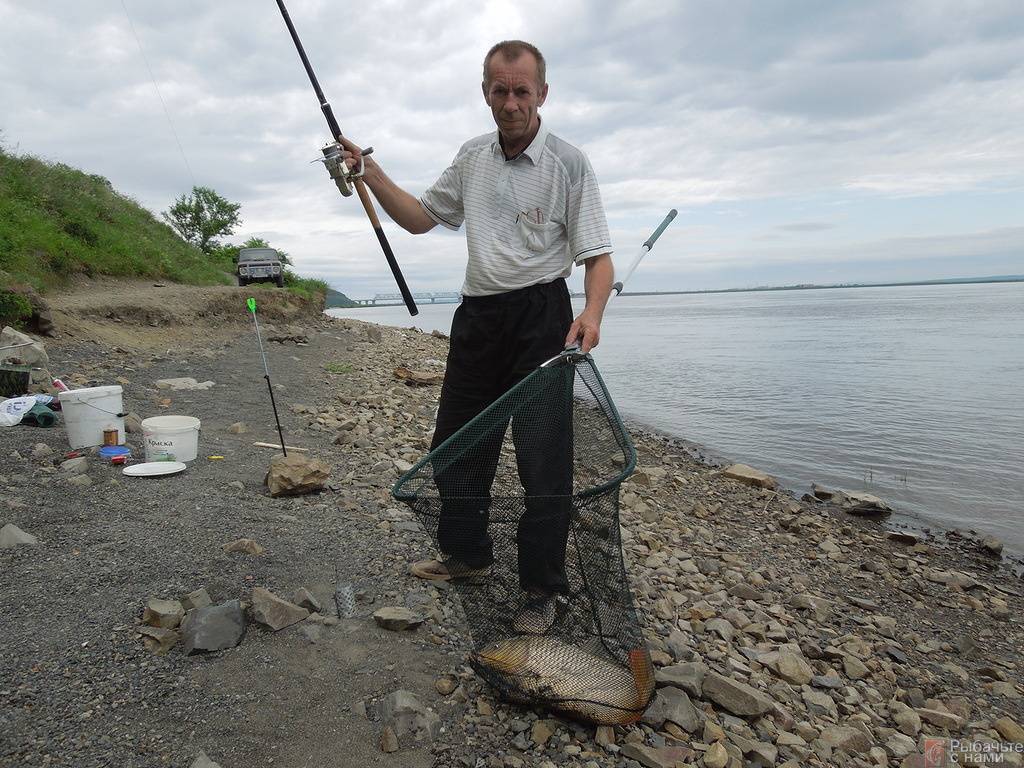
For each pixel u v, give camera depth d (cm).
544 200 275
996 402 1495
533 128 275
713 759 240
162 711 234
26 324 978
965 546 664
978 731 326
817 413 1375
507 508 250
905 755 291
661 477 784
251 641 277
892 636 430
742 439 1133
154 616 276
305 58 318
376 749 229
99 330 1120
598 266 273
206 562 331
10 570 308
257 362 1110
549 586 253
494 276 278
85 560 322
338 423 730
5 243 1264
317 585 331
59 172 2097
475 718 247
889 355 2656
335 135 316
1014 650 441
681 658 323
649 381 1908
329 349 1438
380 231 321
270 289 1805
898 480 891
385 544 387
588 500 252
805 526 664
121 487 421
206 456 521
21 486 406
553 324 280
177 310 1382
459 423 305
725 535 605
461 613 320
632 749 238
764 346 3194
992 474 918
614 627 256
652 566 465
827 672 354
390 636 293
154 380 853
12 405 545
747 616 408
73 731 220
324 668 266
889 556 607
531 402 258
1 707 224
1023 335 3675
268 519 399
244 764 217
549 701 245
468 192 287
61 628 269
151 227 2631
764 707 281
